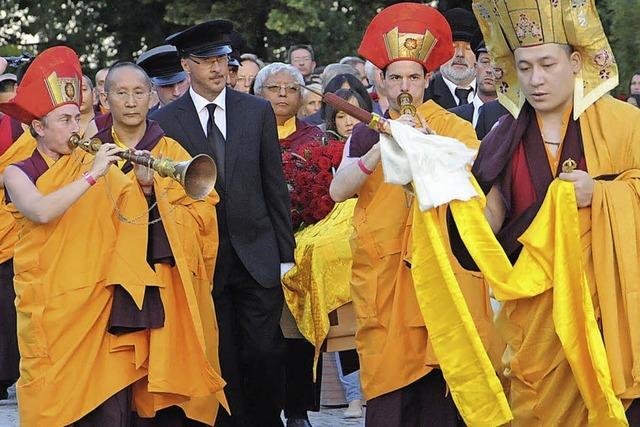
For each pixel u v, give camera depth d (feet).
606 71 27.27
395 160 28.43
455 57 47.96
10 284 50.93
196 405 34.96
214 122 38.73
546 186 27.50
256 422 39.65
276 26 107.34
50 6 129.29
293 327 41.83
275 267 38.58
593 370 26.66
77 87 33.22
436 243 27.61
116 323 32.58
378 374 32.17
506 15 27.12
